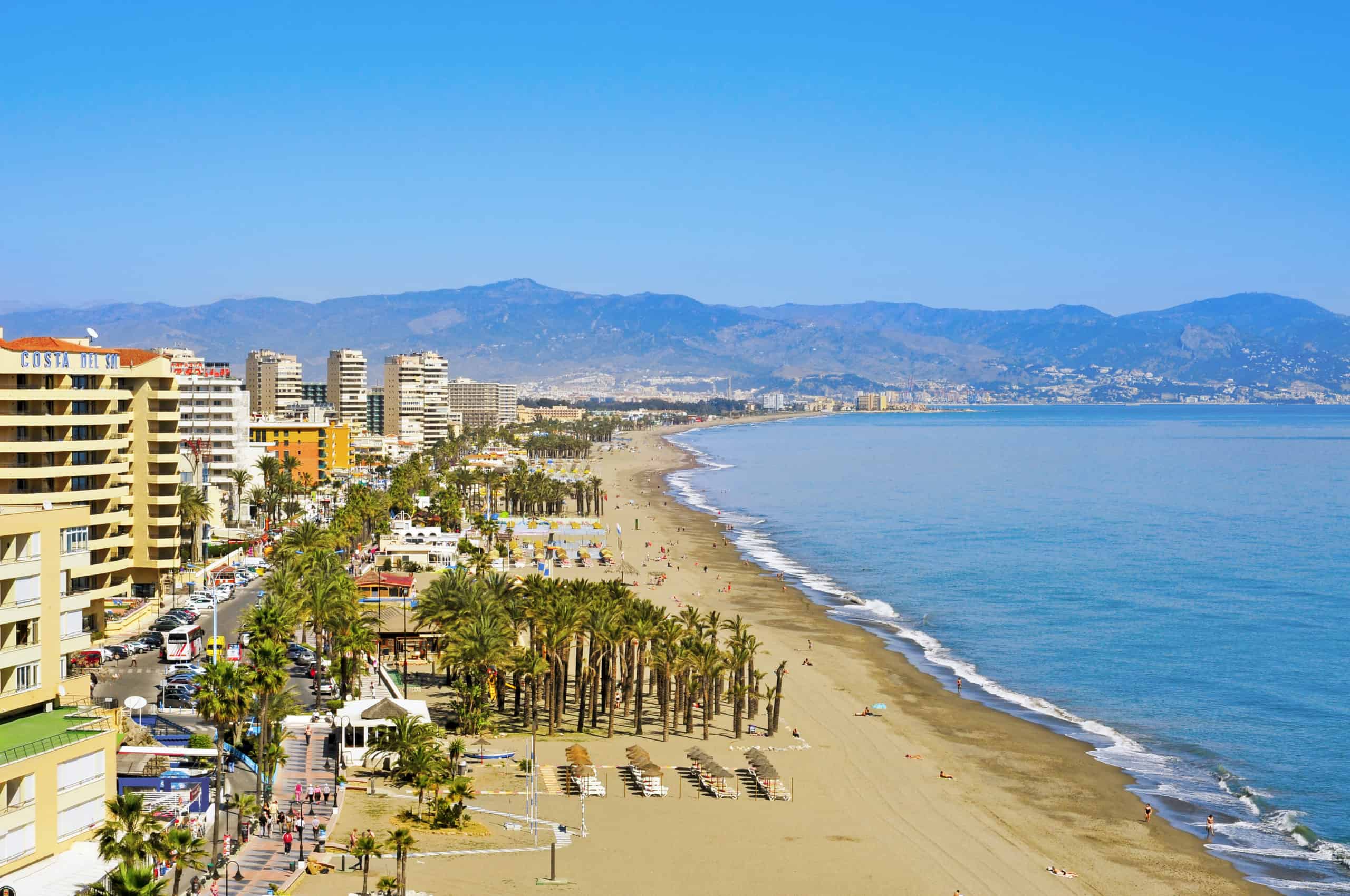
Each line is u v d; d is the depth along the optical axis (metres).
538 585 131.88
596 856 87.25
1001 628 185.25
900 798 106.50
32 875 67.88
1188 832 100.38
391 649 148.38
